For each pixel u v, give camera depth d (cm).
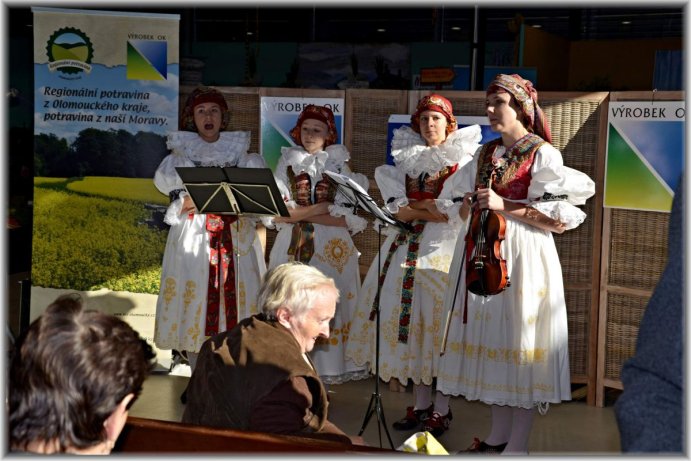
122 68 527
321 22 1158
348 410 494
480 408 500
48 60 523
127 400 166
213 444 200
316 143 468
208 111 473
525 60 952
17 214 758
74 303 168
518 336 375
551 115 485
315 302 272
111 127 530
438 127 438
